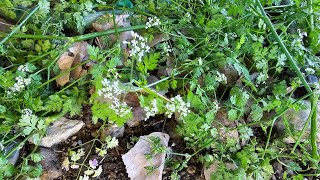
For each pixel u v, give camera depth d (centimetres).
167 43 47
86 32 50
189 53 46
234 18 48
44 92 45
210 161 44
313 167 45
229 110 45
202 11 50
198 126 44
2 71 43
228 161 45
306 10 49
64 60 46
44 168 43
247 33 45
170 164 45
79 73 47
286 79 50
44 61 45
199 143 45
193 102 43
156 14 50
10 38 45
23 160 42
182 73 47
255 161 43
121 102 46
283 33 47
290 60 44
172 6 49
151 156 43
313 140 43
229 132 46
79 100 45
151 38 46
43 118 43
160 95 43
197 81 44
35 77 43
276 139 47
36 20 46
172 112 43
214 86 46
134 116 47
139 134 47
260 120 46
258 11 47
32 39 46
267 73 49
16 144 42
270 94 49
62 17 49
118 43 44
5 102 43
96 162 44
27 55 46
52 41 47
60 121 45
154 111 42
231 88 48
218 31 46
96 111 42
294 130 46
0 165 40
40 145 44
